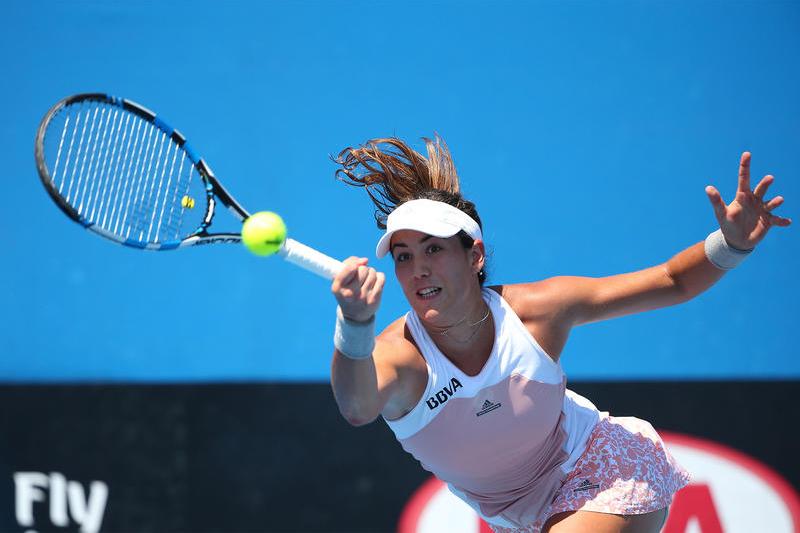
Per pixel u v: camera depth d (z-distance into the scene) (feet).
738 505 72.95
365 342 38.14
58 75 86.94
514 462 46.70
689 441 74.33
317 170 85.66
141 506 73.10
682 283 46.62
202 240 44.75
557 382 45.60
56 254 82.28
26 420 74.02
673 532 72.43
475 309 44.16
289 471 73.67
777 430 74.69
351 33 89.66
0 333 79.25
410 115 87.86
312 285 82.17
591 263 83.76
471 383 43.86
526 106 88.07
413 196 47.19
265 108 87.04
